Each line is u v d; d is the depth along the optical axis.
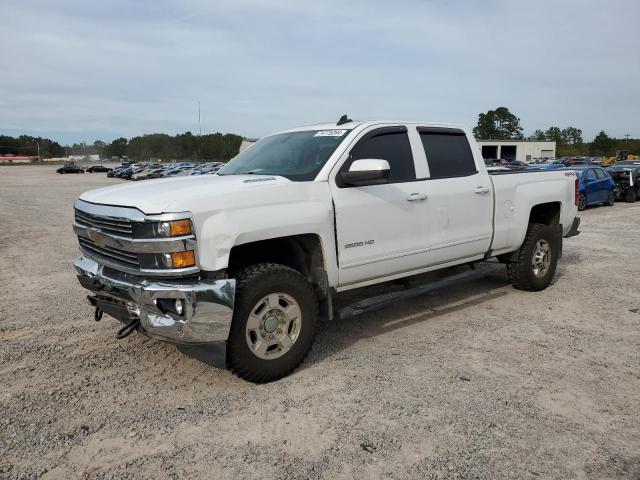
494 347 4.72
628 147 123.56
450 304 6.06
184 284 3.63
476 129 149.50
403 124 5.11
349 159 4.56
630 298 6.21
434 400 3.72
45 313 5.91
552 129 164.00
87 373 4.28
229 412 3.61
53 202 23.83
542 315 5.62
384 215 4.68
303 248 4.40
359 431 3.33
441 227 5.20
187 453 3.13
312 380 4.09
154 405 3.72
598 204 19.41
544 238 6.39
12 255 9.68
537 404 3.65
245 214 3.82
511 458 3.03
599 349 4.64
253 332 3.95
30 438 3.30
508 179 5.98
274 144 5.20
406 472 2.91
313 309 4.22
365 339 4.98
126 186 4.37
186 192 3.77
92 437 3.31
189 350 3.79
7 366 4.43
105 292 4.08
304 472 2.92
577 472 2.89
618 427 3.34
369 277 4.68
